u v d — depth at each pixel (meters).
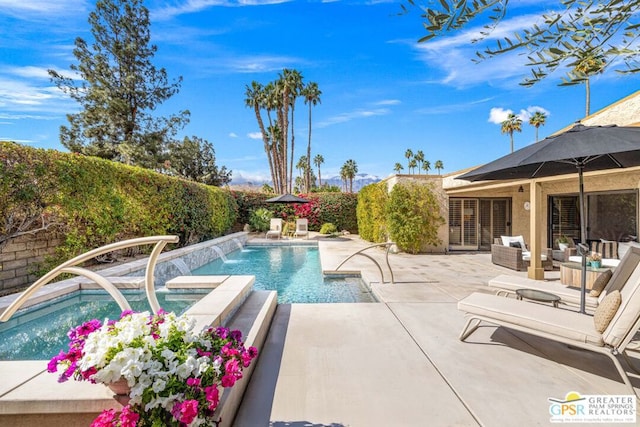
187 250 9.93
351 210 22.72
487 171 4.18
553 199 11.28
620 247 8.31
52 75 21.23
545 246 11.27
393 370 3.35
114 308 5.83
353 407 2.73
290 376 3.24
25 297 2.93
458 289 6.92
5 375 2.58
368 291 7.71
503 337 4.20
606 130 3.64
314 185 77.50
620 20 1.64
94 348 2.04
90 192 7.79
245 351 2.43
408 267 9.77
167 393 1.91
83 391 2.31
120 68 23.44
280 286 8.40
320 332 4.40
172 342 2.18
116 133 23.11
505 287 5.27
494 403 2.78
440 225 13.09
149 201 10.31
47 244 6.94
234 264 11.75
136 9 23.38
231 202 19.73
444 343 4.02
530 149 4.02
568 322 3.30
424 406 2.74
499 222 14.26
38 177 6.45
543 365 3.45
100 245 8.37
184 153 27.61
